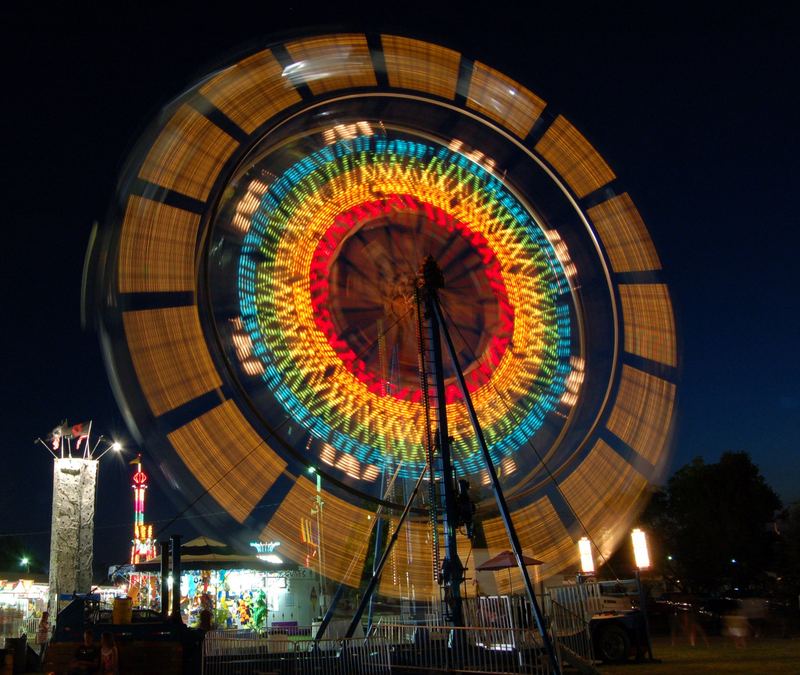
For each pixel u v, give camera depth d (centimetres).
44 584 2991
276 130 1394
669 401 1548
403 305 1477
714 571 3925
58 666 1178
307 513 1231
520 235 1587
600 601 1493
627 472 1488
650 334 1559
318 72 1434
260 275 1363
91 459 2498
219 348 1252
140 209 1248
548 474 1448
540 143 1587
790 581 3081
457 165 1589
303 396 1336
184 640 1205
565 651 1135
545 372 1533
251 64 1358
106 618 1242
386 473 1357
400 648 1156
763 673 1221
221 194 1315
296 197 1444
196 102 1305
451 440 1246
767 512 3947
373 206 1518
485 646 1073
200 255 1276
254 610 2053
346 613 2002
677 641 1930
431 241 1548
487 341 1523
